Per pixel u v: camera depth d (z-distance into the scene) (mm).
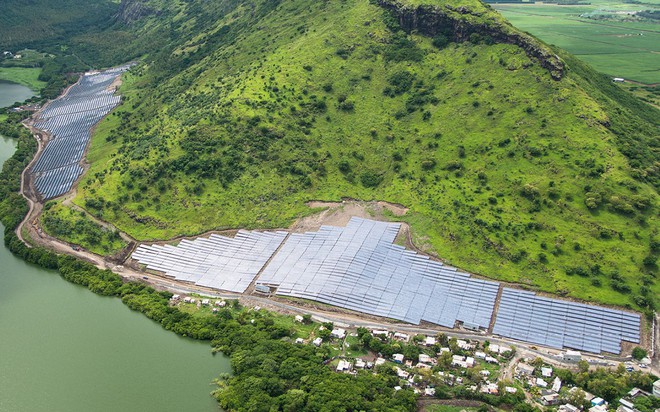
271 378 156500
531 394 154625
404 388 156250
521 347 174375
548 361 168625
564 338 175375
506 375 162750
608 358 168625
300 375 158250
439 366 163875
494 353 171250
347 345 175625
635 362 165625
